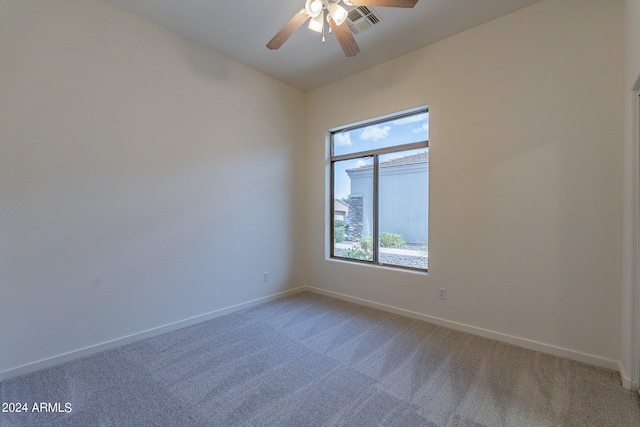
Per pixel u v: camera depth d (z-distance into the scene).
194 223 3.11
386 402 1.83
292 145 4.20
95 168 2.46
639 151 1.87
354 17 2.67
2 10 2.06
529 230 2.51
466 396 1.88
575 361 2.30
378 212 3.72
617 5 2.13
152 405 1.81
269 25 2.84
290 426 1.63
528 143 2.50
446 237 2.98
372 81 3.59
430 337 2.75
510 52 2.59
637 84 1.82
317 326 3.03
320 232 4.23
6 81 2.07
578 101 2.28
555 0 2.37
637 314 1.90
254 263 3.70
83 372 2.18
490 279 2.72
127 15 2.63
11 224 2.10
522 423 1.64
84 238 2.41
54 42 2.26
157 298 2.84
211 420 1.68
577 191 2.29
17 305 2.12
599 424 1.63
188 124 3.05
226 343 2.65
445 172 2.98
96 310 2.47
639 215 1.88
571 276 2.33
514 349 2.50
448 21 2.71
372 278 3.62
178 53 2.97
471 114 2.81
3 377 2.06
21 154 2.13
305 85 4.14
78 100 2.37
